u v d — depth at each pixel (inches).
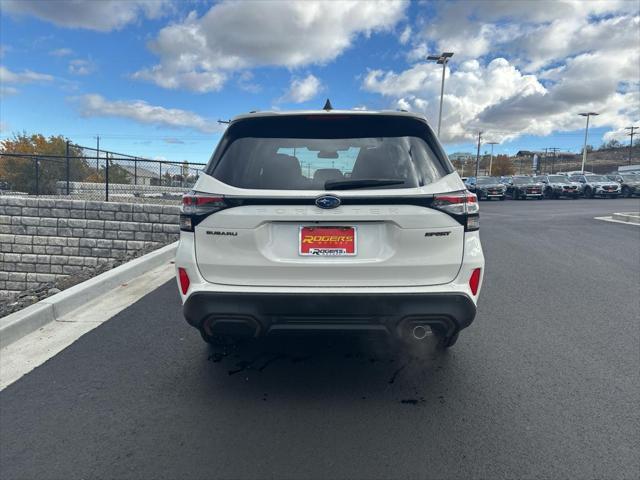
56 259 470.6
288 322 117.3
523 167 4901.6
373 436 108.1
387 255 115.7
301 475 94.1
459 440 106.3
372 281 116.3
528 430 110.3
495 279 270.4
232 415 117.5
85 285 218.4
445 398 126.2
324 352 158.1
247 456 100.5
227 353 156.9
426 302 115.3
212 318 118.1
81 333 175.2
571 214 792.9
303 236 116.0
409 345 163.6
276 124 126.8
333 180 116.7
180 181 642.8
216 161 124.3
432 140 125.9
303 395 128.1
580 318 195.8
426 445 104.3
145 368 145.0
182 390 130.7
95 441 106.2
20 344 164.2
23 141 1584.6
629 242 432.1
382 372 142.7
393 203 114.4
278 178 118.5
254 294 115.6
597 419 115.2
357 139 124.4
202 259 118.9
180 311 202.5
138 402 123.9
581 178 1449.3
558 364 148.3
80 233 464.4
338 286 116.3
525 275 281.6
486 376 139.8
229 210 116.5
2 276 480.7
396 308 115.3
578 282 263.0
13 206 469.4
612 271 294.2
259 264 116.3
